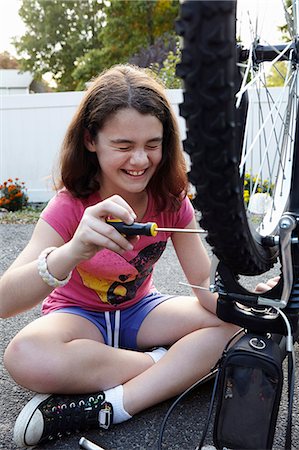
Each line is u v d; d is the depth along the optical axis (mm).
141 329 1140
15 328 1517
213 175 575
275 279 924
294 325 789
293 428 973
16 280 889
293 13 965
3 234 3100
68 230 1031
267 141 967
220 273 783
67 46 14234
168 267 2268
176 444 923
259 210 979
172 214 1123
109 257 1058
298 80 951
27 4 14219
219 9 486
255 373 732
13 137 4352
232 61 525
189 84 529
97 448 857
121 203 793
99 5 13758
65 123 4277
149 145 934
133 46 10969
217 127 538
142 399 980
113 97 903
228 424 754
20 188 4117
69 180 1040
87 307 1104
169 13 10727
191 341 1037
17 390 1131
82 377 946
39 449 909
